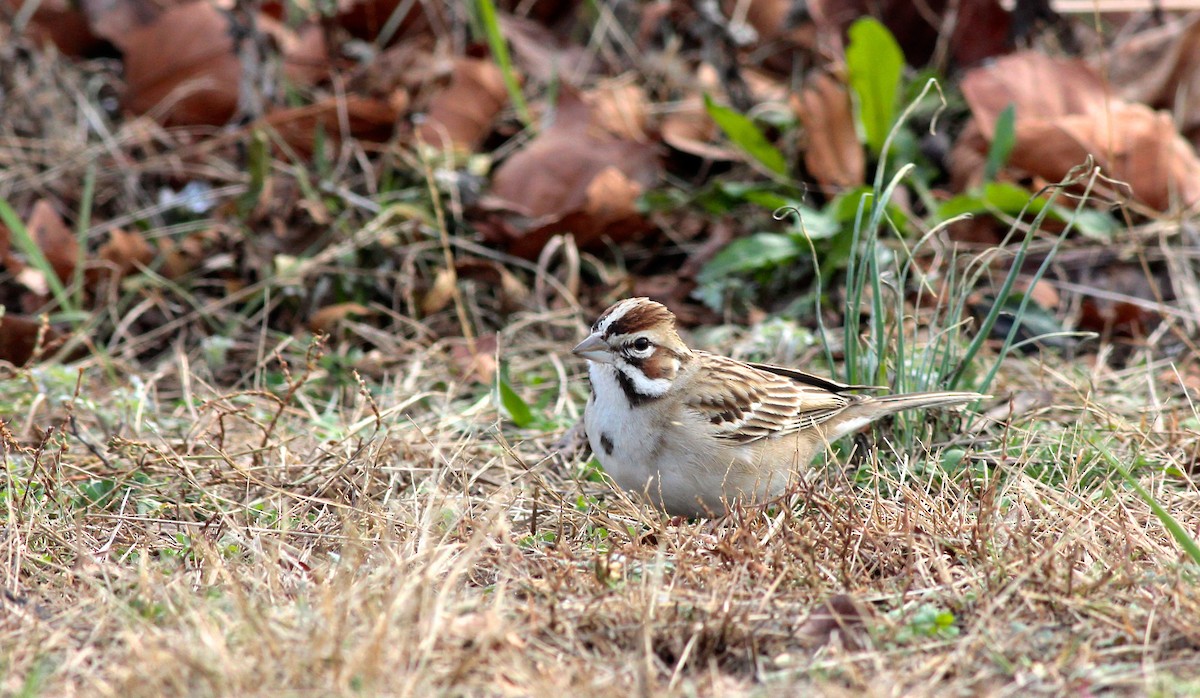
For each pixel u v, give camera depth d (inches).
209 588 287.6
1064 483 347.3
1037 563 283.9
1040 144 515.2
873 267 385.7
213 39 578.2
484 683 244.8
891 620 271.6
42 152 560.4
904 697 240.8
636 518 343.9
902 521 311.6
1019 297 483.2
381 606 261.1
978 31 578.2
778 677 252.7
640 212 521.3
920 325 470.0
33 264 500.7
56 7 609.6
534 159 533.6
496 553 311.6
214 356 474.9
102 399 445.4
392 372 473.4
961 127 568.7
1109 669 251.3
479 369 447.8
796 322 498.6
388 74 581.9
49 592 294.4
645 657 252.8
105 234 534.6
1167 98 566.9
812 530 315.3
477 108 563.2
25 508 335.0
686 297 524.4
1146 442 389.7
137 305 509.4
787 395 361.7
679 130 568.7
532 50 615.5
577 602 280.8
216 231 521.0
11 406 427.8
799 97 532.7
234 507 351.3
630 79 599.8
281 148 548.4
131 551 322.0
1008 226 515.5
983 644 261.7
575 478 372.5
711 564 302.2
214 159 562.6
